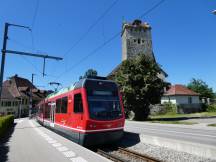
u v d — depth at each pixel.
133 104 37.50
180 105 54.97
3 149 11.95
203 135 16.47
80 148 11.88
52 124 20.03
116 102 14.05
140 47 65.56
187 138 14.98
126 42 64.94
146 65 38.53
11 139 15.65
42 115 27.78
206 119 34.47
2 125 16.36
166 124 27.28
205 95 75.38
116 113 13.78
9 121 24.23
